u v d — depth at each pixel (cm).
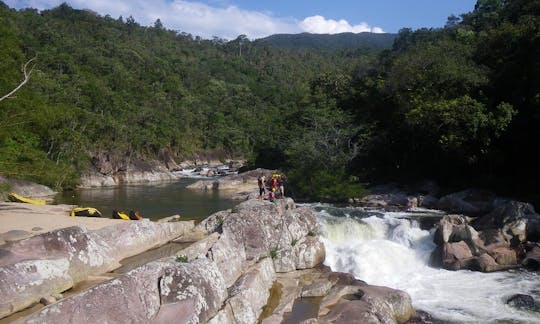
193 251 1429
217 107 11069
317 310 1330
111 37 11675
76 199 3478
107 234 1473
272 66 16138
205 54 16288
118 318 877
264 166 5294
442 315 1412
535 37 3177
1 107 1945
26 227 1555
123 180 5828
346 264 1909
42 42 8394
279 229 1803
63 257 1141
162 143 7819
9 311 916
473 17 6322
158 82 10181
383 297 1345
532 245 1989
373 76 5231
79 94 6444
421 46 4738
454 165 3553
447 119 3173
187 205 3088
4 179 3344
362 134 4172
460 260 1919
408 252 2064
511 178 3312
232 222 1702
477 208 2944
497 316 1402
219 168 7762
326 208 2961
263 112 11262
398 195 3350
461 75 3484
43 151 4397
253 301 1271
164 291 990
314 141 3941
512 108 3084
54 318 805
